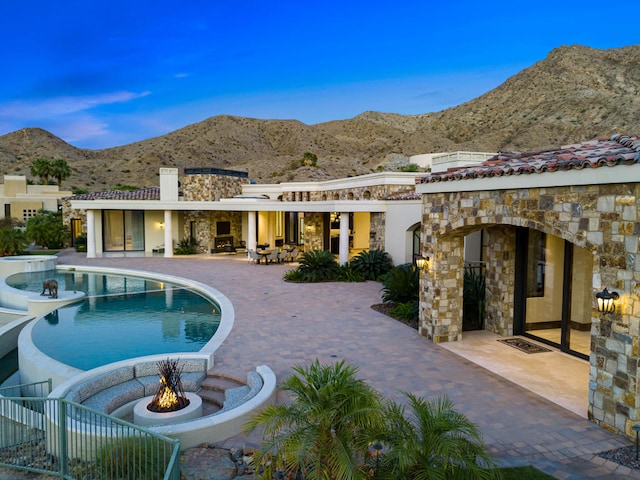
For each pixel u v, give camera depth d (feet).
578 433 21.30
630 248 20.08
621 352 20.79
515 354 32.45
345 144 418.31
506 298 37.11
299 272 65.82
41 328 41.93
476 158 52.21
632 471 18.08
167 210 90.48
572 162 22.02
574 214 22.89
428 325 36.06
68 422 20.81
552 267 35.24
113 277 70.85
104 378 26.71
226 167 347.77
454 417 16.28
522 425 22.06
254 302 49.90
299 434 14.94
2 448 21.74
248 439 21.16
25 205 141.38
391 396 25.25
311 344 34.71
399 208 65.41
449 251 35.12
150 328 42.09
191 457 19.42
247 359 31.32
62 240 108.06
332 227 98.94
